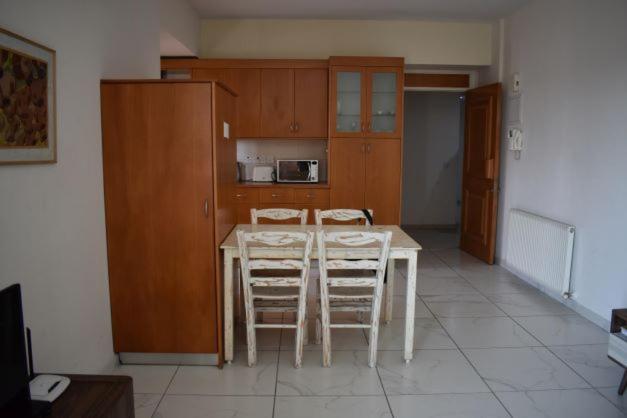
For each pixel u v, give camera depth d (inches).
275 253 113.0
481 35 222.7
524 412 97.3
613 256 135.8
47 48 85.2
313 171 221.5
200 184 110.4
